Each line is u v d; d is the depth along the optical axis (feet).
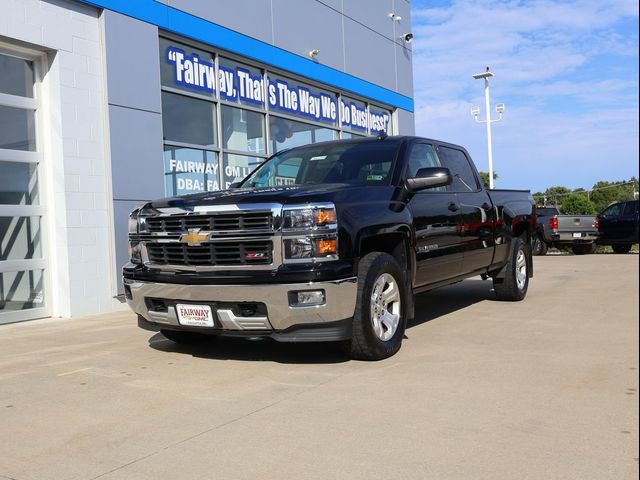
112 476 9.90
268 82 39.22
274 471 9.87
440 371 15.47
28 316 25.85
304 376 15.34
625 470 9.58
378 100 50.96
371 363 16.52
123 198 28.66
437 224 20.35
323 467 9.95
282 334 15.60
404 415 12.25
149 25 30.14
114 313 27.66
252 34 36.99
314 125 43.83
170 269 16.79
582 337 19.22
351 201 16.42
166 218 16.90
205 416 12.57
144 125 29.73
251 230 15.48
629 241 62.18
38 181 26.63
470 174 24.94
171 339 19.22
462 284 34.47
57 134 26.58
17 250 25.64
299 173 21.07
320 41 43.50
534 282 34.73
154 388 14.71
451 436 11.09
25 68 26.40
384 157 20.08
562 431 11.23
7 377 16.12
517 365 15.89
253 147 37.86
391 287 17.31
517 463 9.89
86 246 27.32
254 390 14.28
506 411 12.34
